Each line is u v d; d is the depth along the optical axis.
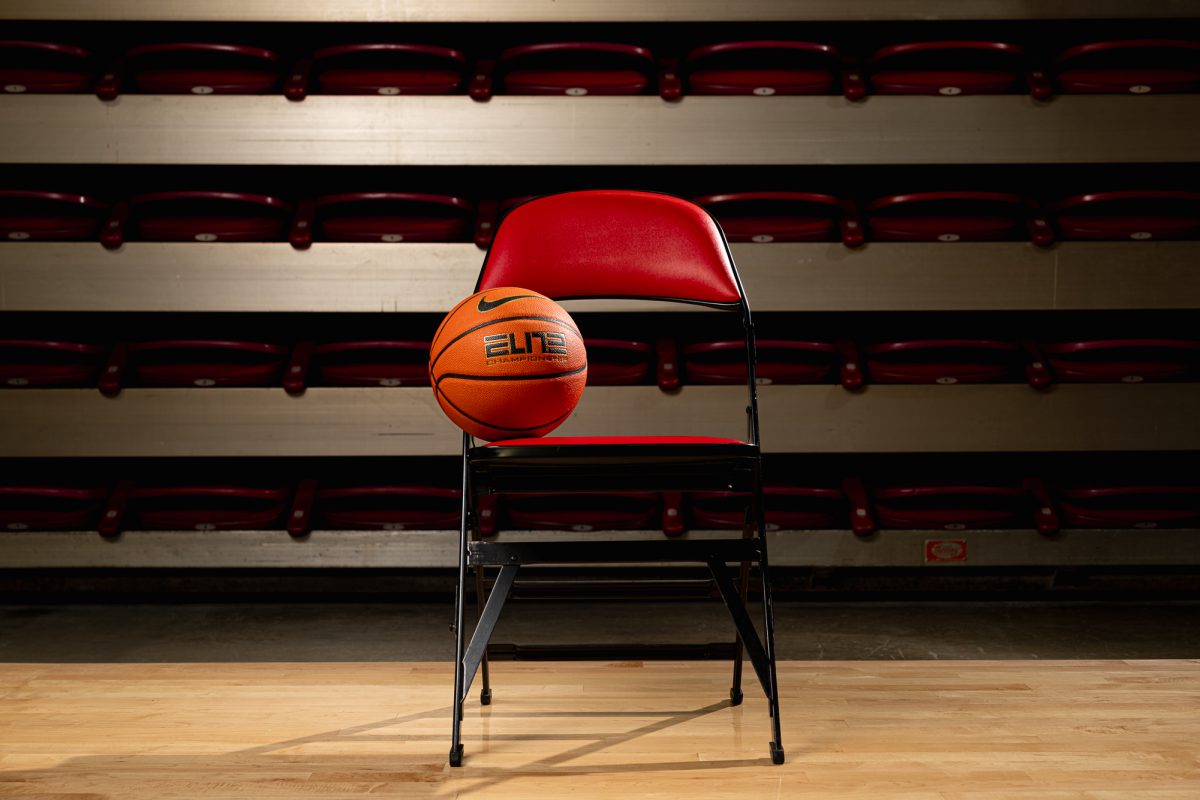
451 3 3.48
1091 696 2.14
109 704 2.10
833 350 3.44
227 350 3.52
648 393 3.45
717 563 1.79
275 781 1.69
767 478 3.65
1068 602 3.48
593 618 3.22
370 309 3.46
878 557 3.42
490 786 1.67
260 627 3.16
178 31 3.94
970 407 3.47
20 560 3.39
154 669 2.37
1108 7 3.49
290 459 4.05
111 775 1.71
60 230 3.45
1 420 3.43
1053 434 3.47
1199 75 3.44
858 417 3.47
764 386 3.46
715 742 1.87
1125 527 3.43
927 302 3.48
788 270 3.47
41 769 1.74
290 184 4.03
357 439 3.46
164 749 1.84
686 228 2.05
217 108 3.44
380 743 1.87
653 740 1.88
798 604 3.46
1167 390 3.45
